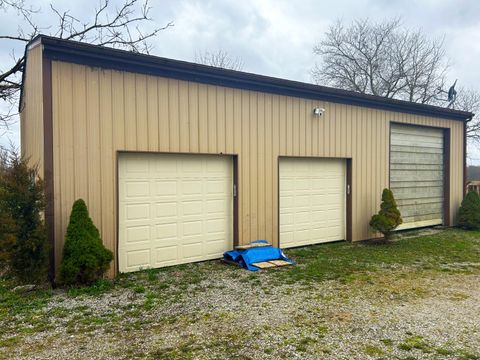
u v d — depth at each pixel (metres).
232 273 6.13
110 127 5.84
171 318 4.11
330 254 7.66
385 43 24.33
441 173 11.71
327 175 8.96
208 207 7.11
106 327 3.86
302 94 8.20
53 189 5.34
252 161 7.47
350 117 9.11
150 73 6.21
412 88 23.78
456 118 11.68
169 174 6.66
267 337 3.58
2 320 4.09
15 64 12.32
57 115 5.39
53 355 3.23
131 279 5.76
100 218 5.77
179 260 6.78
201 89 6.78
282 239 8.20
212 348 3.34
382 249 8.20
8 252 4.81
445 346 3.37
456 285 5.42
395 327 3.82
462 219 11.14
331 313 4.24
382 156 9.84
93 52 5.54
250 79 7.18
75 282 5.25
